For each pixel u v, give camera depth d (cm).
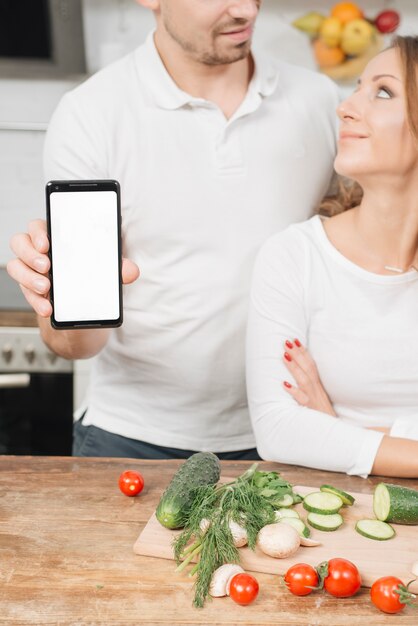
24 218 306
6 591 114
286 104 183
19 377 254
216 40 164
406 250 164
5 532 128
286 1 272
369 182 159
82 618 109
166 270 180
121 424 190
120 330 185
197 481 128
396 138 153
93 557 122
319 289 167
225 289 179
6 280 280
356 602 114
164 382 187
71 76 283
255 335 167
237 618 110
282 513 129
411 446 148
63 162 177
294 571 114
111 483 143
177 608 112
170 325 181
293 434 154
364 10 275
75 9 265
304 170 184
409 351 165
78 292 133
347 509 135
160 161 176
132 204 178
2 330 254
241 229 179
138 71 178
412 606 113
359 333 166
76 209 131
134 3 280
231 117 176
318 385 166
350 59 261
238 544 122
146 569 119
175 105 174
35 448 265
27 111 297
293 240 170
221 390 186
